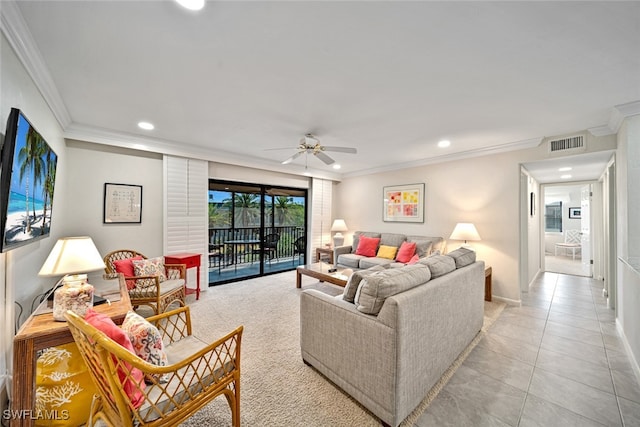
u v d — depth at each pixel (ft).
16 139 4.19
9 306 4.77
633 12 4.21
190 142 12.28
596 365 6.93
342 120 9.19
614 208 10.85
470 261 8.54
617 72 6.05
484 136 10.84
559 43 5.06
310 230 19.21
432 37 4.94
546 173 14.35
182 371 4.56
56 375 4.81
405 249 14.26
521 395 5.78
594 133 9.64
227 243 16.96
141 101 7.75
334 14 4.35
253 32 4.82
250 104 7.94
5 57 4.45
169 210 12.38
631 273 7.34
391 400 4.81
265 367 6.76
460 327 7.22
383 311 4.99
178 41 5.07
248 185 16.72
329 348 6.11
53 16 4.35
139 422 3.53
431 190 14.92
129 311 4.85
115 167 11.02
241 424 4.93
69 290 4.75
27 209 4.96
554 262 21.83
